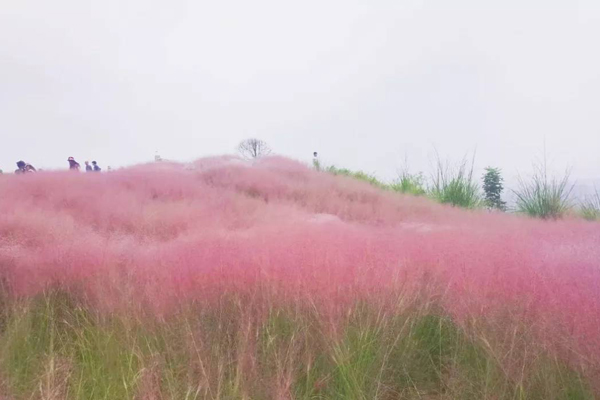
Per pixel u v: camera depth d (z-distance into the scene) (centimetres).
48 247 382
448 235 458
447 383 272
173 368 272
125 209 631
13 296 327
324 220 657
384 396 271
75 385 259
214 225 580
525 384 246
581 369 233
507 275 299
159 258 371
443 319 314
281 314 310
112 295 321
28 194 702
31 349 297
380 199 933
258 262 342
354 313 298
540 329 256
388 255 372
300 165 1262
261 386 254
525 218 739
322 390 268
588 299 252
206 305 313
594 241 410
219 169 1093
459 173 1137
